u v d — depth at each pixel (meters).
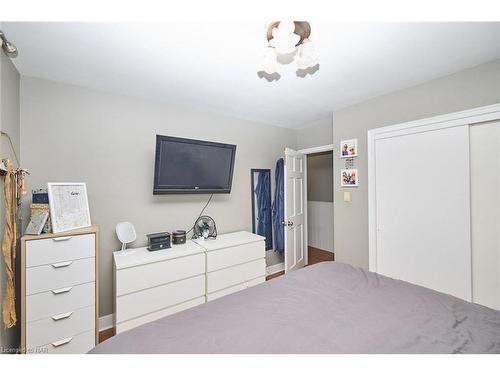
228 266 2.39
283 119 3.12
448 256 1.91
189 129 2.62
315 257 4.07
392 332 0.95
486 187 1.75
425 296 1.24
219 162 2.59
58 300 1.54
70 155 1.94
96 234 1.69
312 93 2.23
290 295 1.28
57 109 1.89
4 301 1.34
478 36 1.38
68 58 1.57
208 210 2.75
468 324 1.00
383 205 2.31
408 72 1.83
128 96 2.22
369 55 1.58
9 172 1.36
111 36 1.34
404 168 2.16
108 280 2.10
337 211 2.73
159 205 2.40
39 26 1.24
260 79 1.93
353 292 1.31
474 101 1.74
